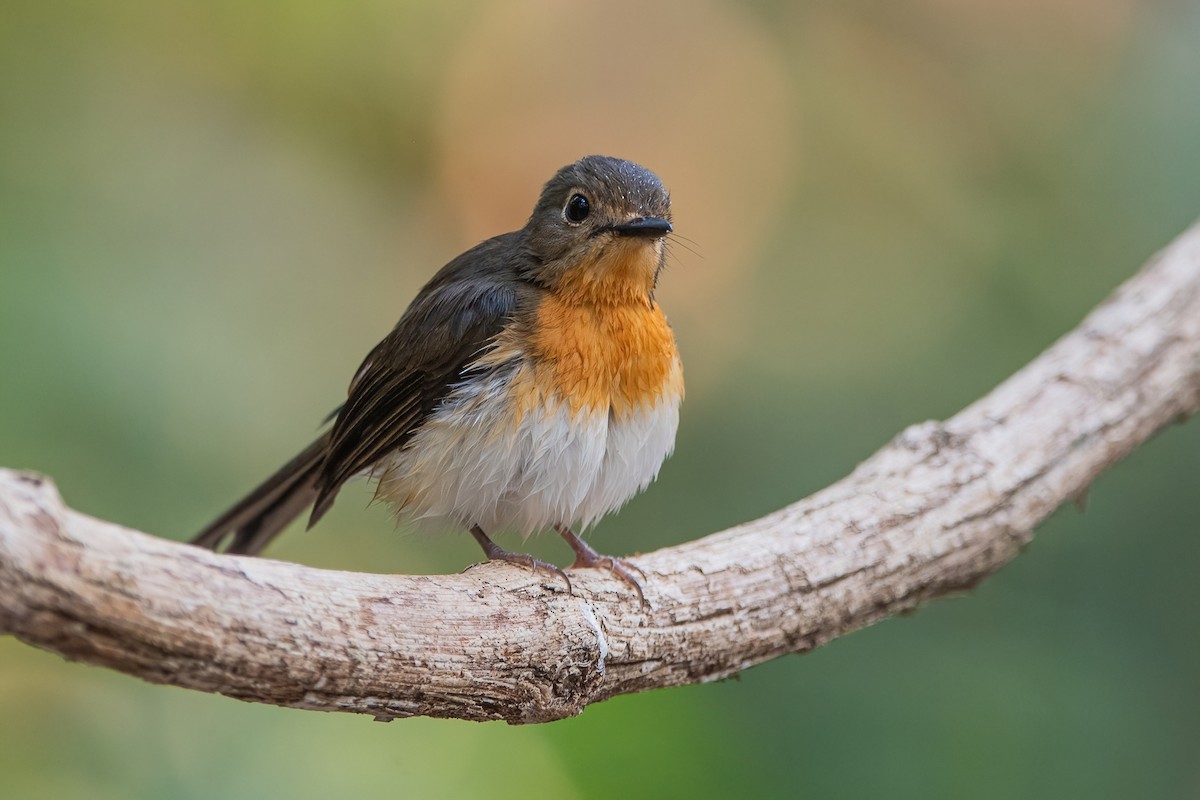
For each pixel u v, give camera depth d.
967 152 14.55
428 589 6.66
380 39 14.29
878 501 8.67
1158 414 9.77
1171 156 13.66
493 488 8.38
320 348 12.65
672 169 15.13
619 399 8.43
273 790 10.15
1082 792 10.36
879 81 14.98
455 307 8.70
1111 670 10.89
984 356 13.47
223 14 13.39
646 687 7.68
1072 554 11.34
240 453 10.84
